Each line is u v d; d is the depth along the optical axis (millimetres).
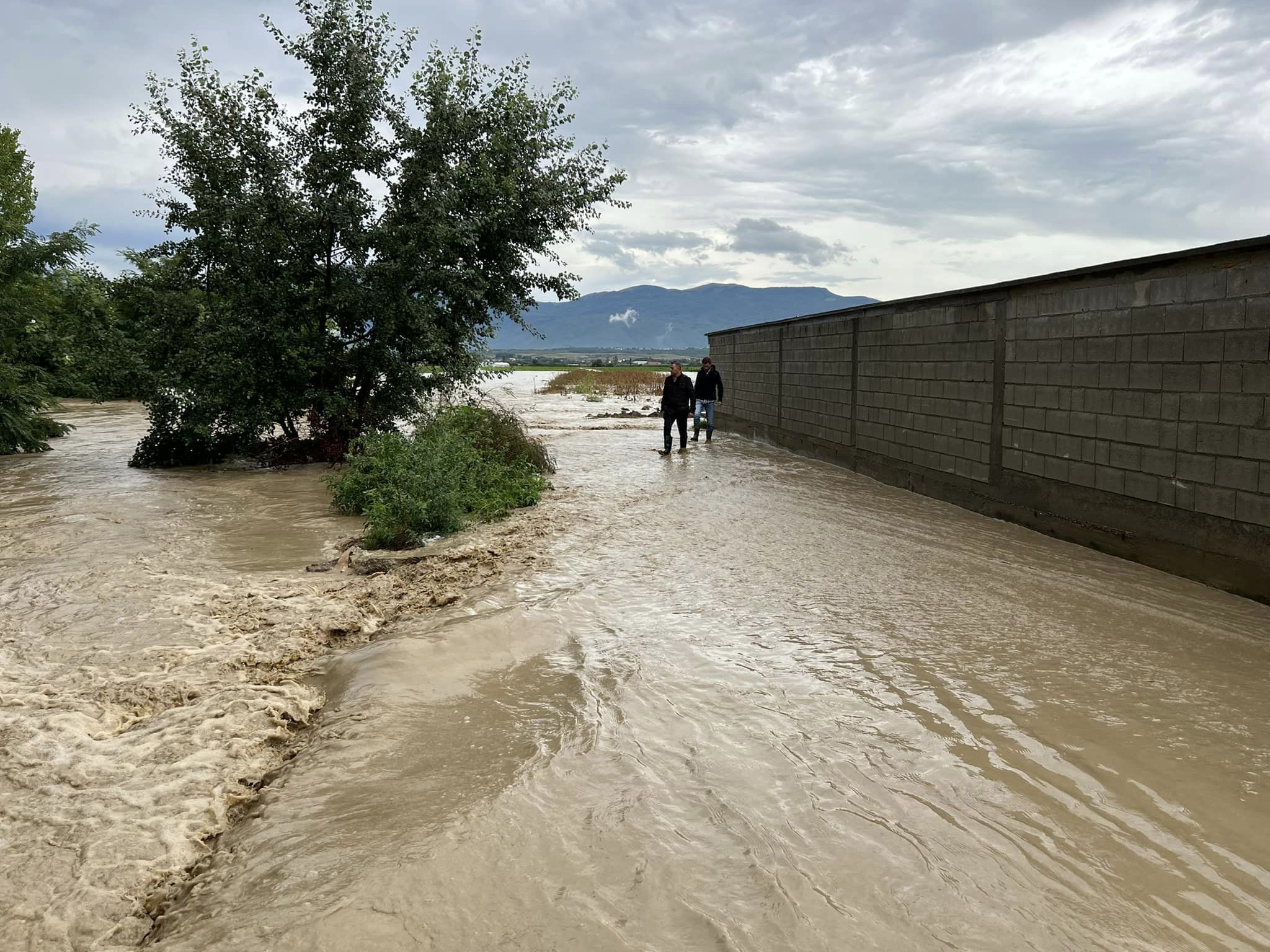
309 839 3141
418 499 8992
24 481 13453
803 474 13945
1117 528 7828
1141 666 4977
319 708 4590
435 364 17125
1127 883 2920
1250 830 3264
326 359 15953
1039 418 8953
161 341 15484
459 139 16750
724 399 23297
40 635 5688
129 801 3477
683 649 5285
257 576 7383
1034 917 2721
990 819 3330
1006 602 6305
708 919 2662
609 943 2539
